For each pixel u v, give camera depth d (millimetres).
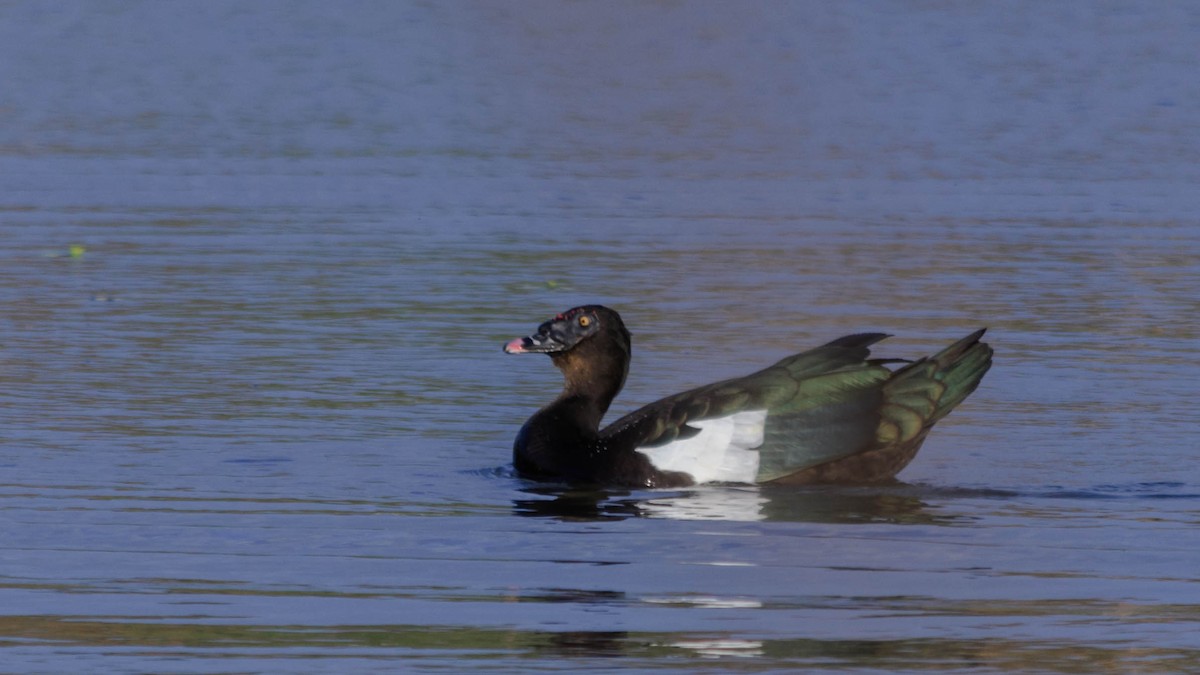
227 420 15516
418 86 48062
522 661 9359
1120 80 48625
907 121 41594
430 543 11805
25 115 41219
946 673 9188
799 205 30047
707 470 13672
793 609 10297
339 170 33781
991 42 57281
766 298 21922
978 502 13031
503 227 27469
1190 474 13844
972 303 21688
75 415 15586
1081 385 17250
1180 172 34000
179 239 26078
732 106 44688
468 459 14422
